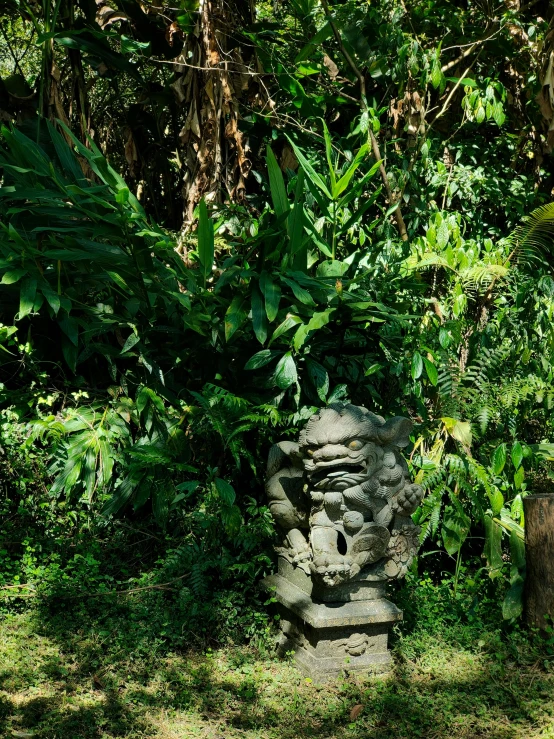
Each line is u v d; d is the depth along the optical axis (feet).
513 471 16.80
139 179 25.70
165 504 14.89
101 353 16.62
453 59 23.15
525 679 12.82
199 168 20.01
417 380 16.30
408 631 14.15
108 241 16.85
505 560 16.52
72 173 17.69
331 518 12.66
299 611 12.83
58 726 10.77
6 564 14.65
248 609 13.97
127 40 19.25
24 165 16.80
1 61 32.81
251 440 15.99
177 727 11.10
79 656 12.57
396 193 20.34
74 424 15.76
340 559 12.42
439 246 18.33
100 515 15.38
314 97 21.75
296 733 11.20
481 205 22.76
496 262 18.33
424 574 15.88
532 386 16.56
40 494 15.65
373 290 16.43
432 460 15.85
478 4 22.17
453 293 17.54
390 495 12.93
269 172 16.14
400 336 16.43
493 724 11.55
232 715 11.61
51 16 20.65
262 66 21.86
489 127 24.40
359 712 11.77
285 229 15.92
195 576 13.84
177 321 16.70
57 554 14.76
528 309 18.25
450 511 15.38
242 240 19.12
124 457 15.65
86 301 17.46
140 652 12.85
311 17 22.30
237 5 22.31
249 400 15.89
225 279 15.23
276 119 22.27
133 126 24.63
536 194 23.15
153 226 16.12
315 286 15.19
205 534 14.85
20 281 16.38
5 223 17.24
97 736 10.74
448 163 22.34
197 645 13.56
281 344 16.03
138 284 16.08
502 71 24.08
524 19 23.34
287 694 12.16
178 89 20.27
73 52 20.81
